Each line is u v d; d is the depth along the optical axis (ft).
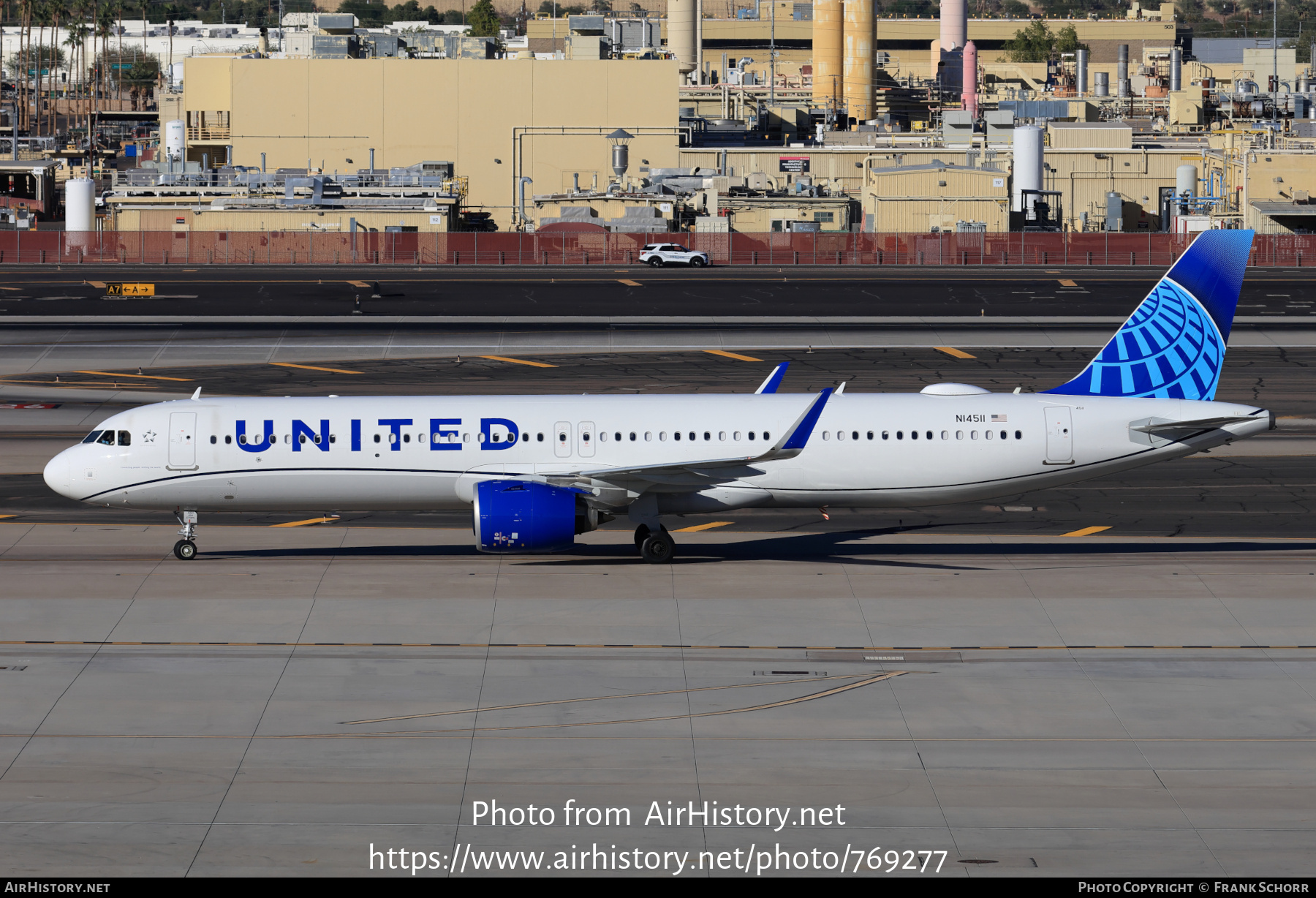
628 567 590.55
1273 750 406.21
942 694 447.83
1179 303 618.03
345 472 590.14
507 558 607.78
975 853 343.87
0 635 495.41
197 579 566.77
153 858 338.54
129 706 433.48
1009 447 599.16
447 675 461.78
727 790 378.73
